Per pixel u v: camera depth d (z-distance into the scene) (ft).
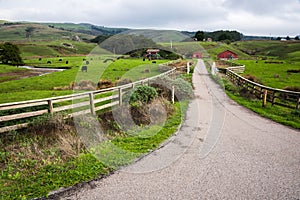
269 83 78.38
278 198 13.76
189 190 14.37
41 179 15.29
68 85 63.26
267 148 21.35
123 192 14.06
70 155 18.70
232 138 23.76
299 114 34.01
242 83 57.67
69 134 21.85
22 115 22.26
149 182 15.20
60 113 24.80
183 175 16.11
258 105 41.37
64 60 202.59
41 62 193.88
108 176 15.84
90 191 14.14
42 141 20.85
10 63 189.78
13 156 18.40
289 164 18.16
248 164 17.99
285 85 73.77
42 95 46.57
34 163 17.31
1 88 62.28
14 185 14.58
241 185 15.03
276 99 50.34
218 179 15.71
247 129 27.09
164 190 14.33
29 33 567.18
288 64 169.89
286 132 26.32
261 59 236.02
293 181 15.66
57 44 378.94
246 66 145.07
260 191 14.42
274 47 378.32
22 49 318.45
